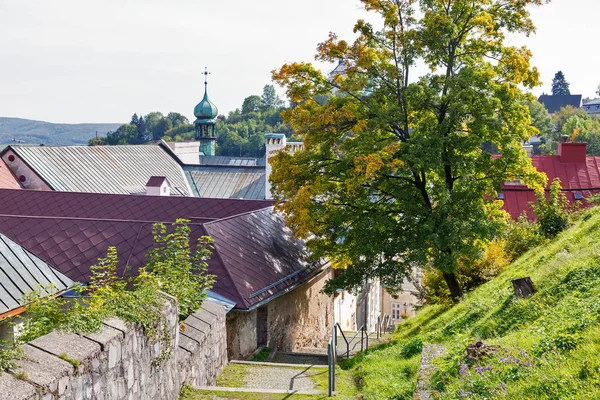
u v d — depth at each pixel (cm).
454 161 2252
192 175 4878
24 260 1595
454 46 2322
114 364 865
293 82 2423
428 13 2250
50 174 3841
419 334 1875
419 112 2380
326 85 2408
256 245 2353
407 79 2325
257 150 13088
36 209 3056
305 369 1497
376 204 2409
